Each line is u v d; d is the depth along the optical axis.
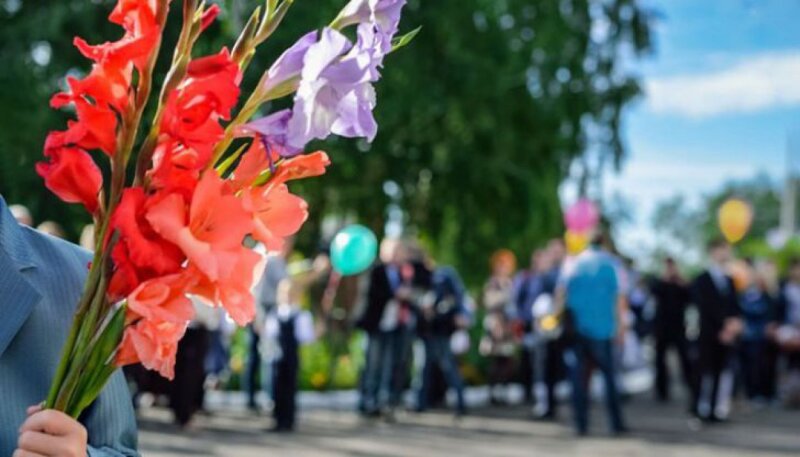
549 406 14.98
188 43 1.48
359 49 1.46
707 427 14.38
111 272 1.49
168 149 1.44
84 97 1.46
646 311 20.47
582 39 25.14
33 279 1.86
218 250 1.42
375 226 22.72
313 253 22.09
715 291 14.48
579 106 24.38
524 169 23.70
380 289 13.90
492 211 23.67
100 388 1.56
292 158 1.54
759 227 98.25
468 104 21.95
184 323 1.45
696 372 14.53
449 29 20.70
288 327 12.20
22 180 15.40
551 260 16.17
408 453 10.98
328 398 16.12
